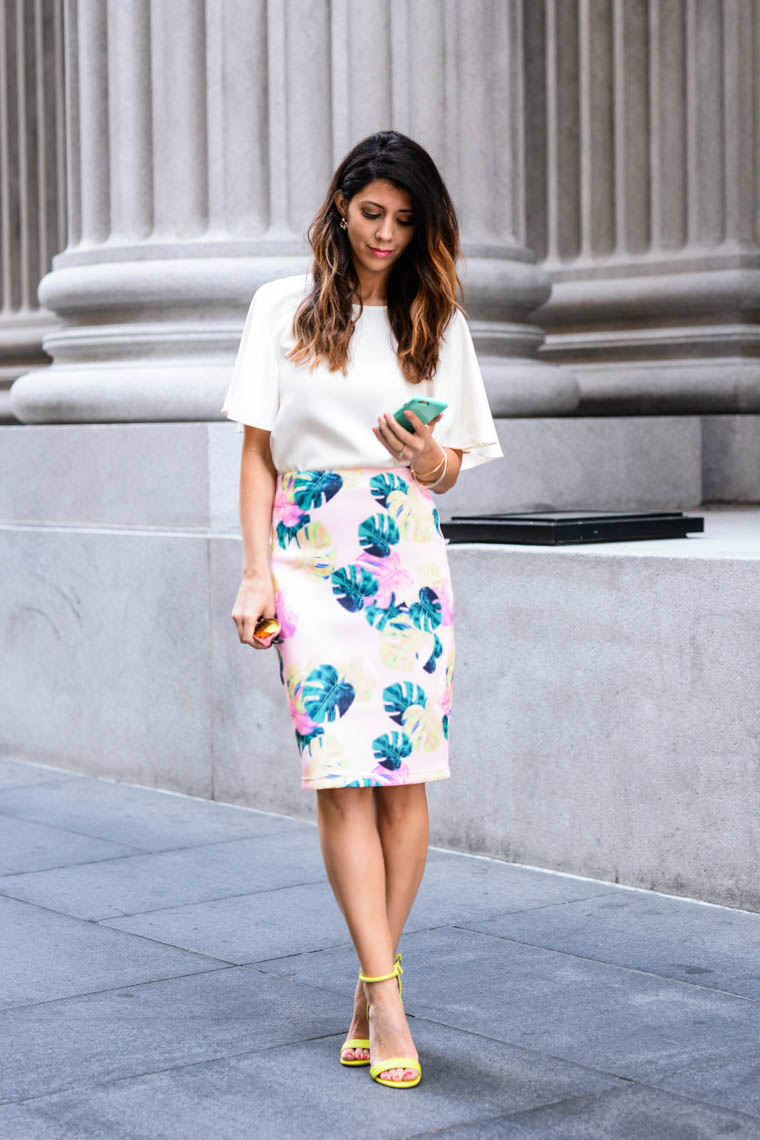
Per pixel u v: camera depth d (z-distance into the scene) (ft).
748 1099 11.89
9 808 22.97
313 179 25.32
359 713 12.64
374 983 12.48
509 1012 13.89
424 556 12.88
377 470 12.78
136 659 24.35
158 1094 12.12
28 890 18.40
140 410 24.94
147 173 26.17
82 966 15.48
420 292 12.64
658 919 16.79
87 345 26.13
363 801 12.82
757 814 16.85
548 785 18.89
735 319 29.45
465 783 19.85
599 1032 13.37
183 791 23.84
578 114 31.19
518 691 19.12
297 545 12.83
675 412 29.73
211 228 25.63
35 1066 12.77
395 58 25.63
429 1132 11.33
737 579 16.81
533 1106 11.79
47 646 25.99
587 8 30.86
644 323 30.42
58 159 38.14
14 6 38.99
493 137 26.81
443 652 13.00
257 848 20.36
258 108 25.43
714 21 29.43
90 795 23.85
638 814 17.97
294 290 12.93
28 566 26.22
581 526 19.97
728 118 29.30
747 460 28.73
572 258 31.45
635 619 17.83
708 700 17.19
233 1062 12.80
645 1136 11.21
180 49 25.64
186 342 25.21
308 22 25.25
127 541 24.30
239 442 23.70
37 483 26.50
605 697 18.20
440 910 17.26
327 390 12.64
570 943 15.97
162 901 17.88
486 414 13.25
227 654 22.91
